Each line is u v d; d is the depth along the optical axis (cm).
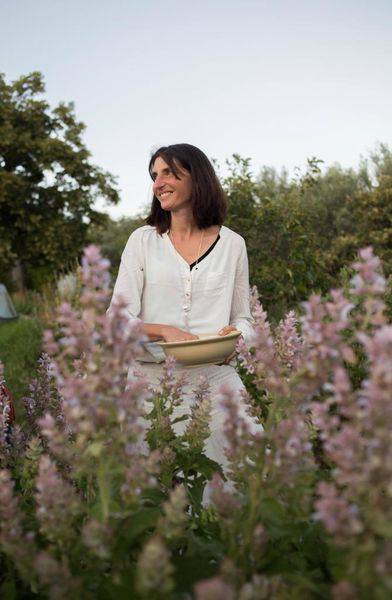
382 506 91
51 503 114
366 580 92
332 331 107
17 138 2702
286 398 126
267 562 119
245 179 668
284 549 128
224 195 258
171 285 249
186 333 224
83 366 150
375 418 89
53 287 1563
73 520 126
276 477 118
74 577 114
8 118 2717
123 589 108
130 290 251
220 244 256
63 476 181
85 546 118
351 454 91
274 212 652
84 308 113
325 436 101
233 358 234
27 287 2781
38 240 2698
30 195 2762
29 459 175
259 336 130
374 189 1380
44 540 137
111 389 110
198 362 213
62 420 210
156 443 186
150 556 89
